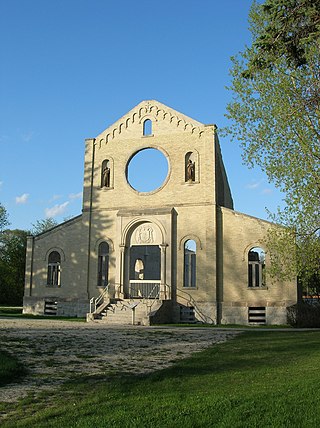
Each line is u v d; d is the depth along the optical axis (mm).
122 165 38125
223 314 33406
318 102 18609
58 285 38156
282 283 32469
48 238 39156
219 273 34000
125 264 36500
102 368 13820
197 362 14602
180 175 36156
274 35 15273
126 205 37312
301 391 10078
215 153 35656
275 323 32094
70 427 8156
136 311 32500
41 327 25531
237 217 34250
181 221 35438
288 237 20641
